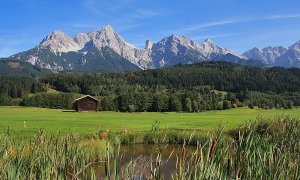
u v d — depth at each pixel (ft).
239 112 404.77
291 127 51.55
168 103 491.72
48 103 523.70
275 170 27.66
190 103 484.33
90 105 437.99
